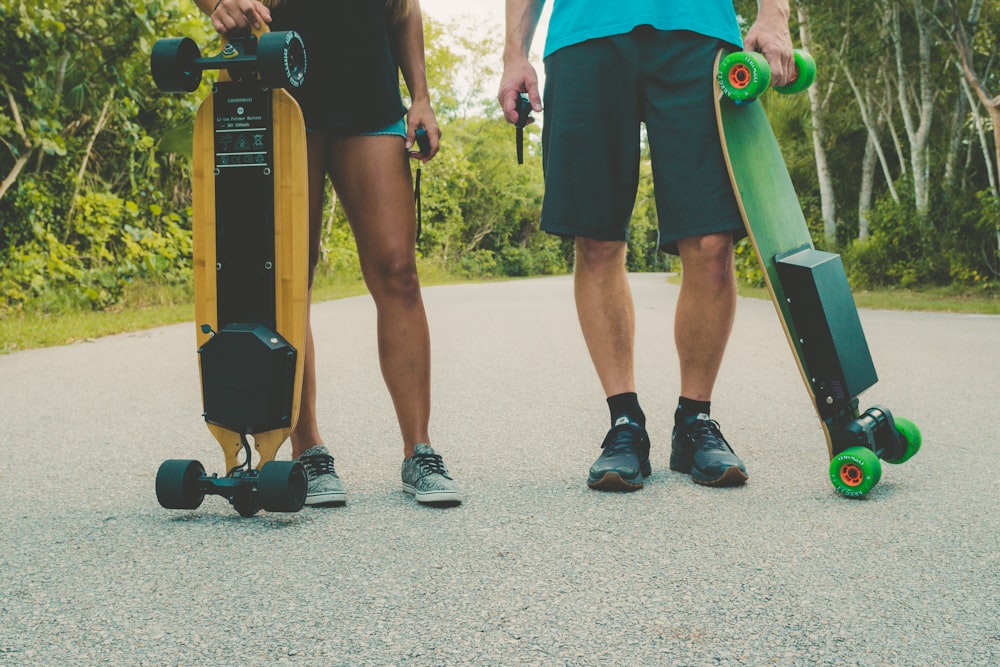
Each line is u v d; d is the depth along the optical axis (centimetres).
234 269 219
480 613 153
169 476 213
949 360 539
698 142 243
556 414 366
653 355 593
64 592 164
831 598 158
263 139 216
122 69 1048
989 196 1402
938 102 1780
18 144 940
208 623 149
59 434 326
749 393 418
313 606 157
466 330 799
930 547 187
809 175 1995
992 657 134
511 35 271
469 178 3988
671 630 145
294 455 239
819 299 231
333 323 861
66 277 994
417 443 238
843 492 228
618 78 248
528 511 218
